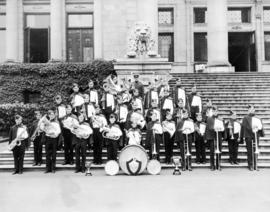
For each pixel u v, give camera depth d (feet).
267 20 112.47
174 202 29.60
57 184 37.50
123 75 70.64
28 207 28.58
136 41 72.18
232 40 114.21
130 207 28.19
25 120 71.31
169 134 47.57
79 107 52.85
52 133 44.96
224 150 51.08
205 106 54.70
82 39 101.09
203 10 112.06
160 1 110.73
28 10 100.99
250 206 28.32
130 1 95.55
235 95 69.62
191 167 46.03
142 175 42.34
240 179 39.50
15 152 44.86
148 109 53.88
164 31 110.83
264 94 70.18
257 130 45.93
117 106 52.01
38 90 83.46
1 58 101.71
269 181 38.34
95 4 94.53
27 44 100.89
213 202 29.55
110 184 37.11
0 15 101.91
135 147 42.63
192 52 110.32
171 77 72.69
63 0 98.68
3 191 34.35
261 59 110.52
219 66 86.07
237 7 112.16
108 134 45.91
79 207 28.35
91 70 82.53
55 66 83.30
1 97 83.76
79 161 45.24
